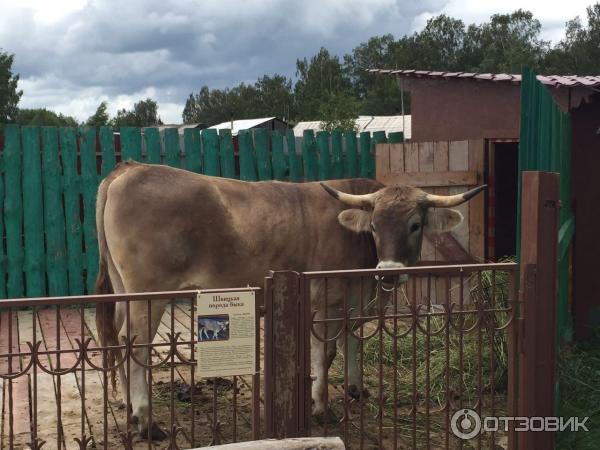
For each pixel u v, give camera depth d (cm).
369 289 546
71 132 877
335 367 630
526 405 378
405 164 775
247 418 507
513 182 1116
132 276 477
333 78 9462
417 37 8888
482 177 738
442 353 606
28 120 5694
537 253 376
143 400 462
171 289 484
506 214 1119
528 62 6706
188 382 582
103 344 441
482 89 925
